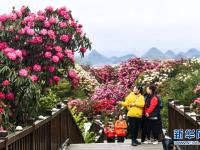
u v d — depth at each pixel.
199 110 15.88
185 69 26.16
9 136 6.39
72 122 16.62
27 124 8.12
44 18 11.18
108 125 18.00
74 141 17.08
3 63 10.10
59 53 10.91
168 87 22.77
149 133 14.11
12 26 10.84
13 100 10.10
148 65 34.72
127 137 19.38
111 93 30.08
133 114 13.66
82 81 33.22
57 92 24.22
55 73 11.05
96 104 25.67
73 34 11.53
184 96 20.33
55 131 12.00
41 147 9.41
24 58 10.89
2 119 9.05
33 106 10.30
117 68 40.22
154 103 13.45
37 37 10.75
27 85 9.90
